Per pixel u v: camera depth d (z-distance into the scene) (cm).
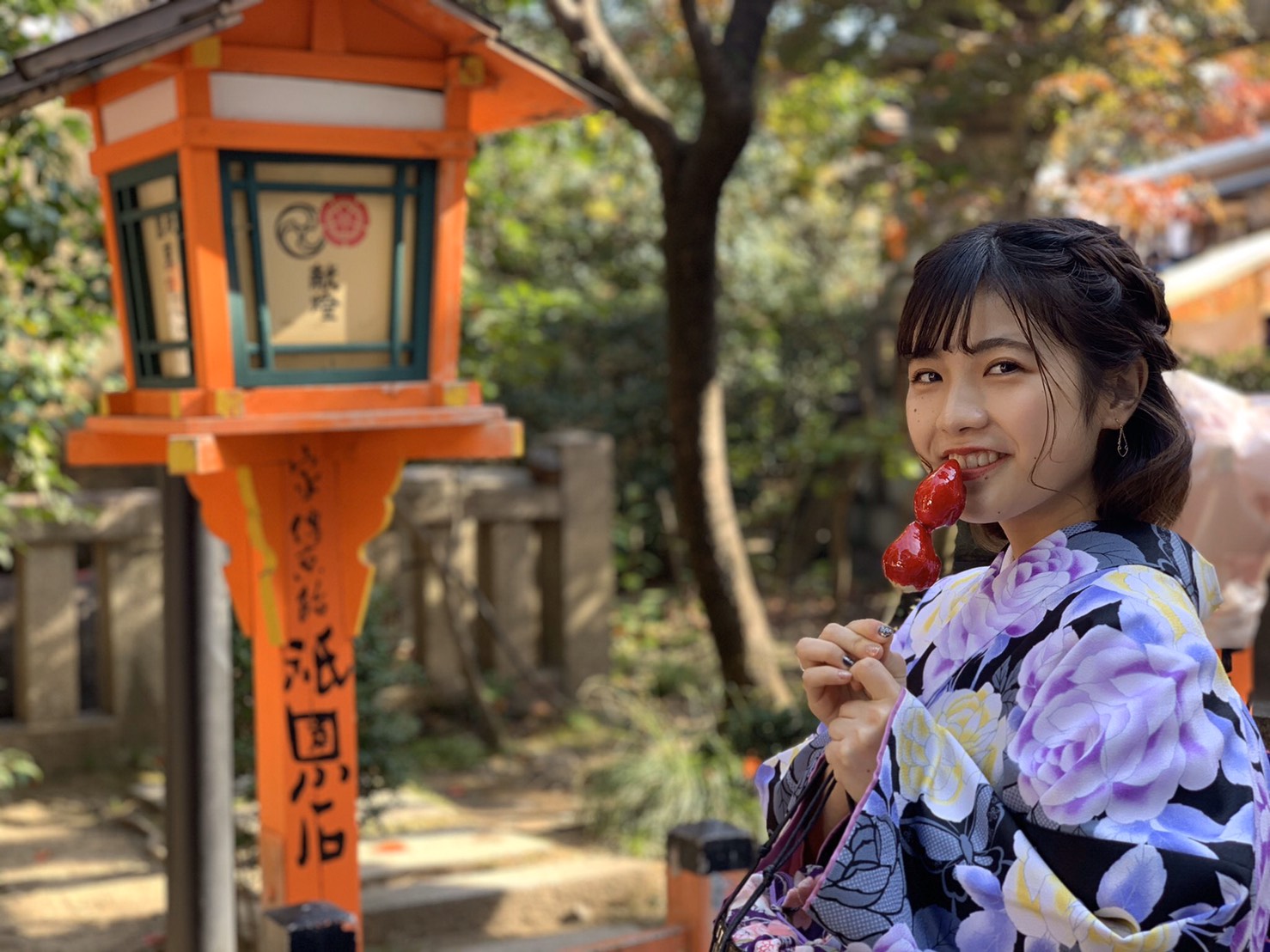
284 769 298
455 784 577
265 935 226
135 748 577
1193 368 704
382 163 277
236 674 428
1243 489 300
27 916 420
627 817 504
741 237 1035
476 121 323
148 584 580
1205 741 106
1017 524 124
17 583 562
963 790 110
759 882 128
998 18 752
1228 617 310
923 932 111
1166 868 101
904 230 907
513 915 438
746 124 446
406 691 644
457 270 288
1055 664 111
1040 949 104
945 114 740
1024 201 809
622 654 798
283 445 291
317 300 275
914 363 121
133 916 423
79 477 720
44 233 421
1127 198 843
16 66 243
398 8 268
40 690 562
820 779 129
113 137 287
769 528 1109
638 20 884
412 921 421
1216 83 917
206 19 244
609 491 684
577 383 1020
